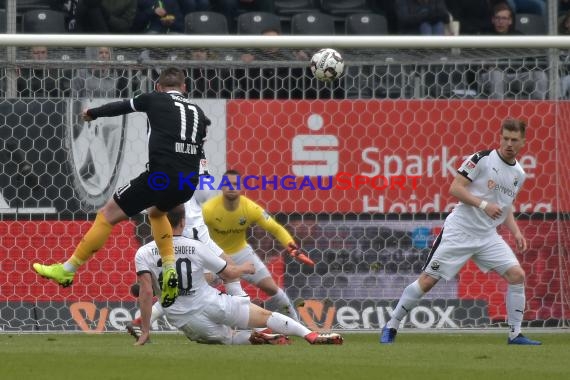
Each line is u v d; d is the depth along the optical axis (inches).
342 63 1289.4
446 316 1393.9
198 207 1218.6
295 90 1477.6
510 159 1171.9
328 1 1975.9
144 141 1387.8
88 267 1369.3
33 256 1365.7
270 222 1311.5
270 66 1413.6
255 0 1921.8
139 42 1362.0
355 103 1403.8
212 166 1391.5
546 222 1417.3
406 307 1190.9
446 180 1411.2
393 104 1408.7
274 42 1375.5
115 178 1384.1
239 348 1049.5
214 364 851.4
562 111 1425.9
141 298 1112.2
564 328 1402.6
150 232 1378.0
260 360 895.7
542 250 1416.1
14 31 1531.7
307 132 1400.1
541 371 840.3
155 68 1403.8
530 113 1423.5
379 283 1401.3
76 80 1402.6
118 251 1374.3
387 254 1403.8
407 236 1406.3
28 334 1332.4
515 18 1940.2
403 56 1455.5
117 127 1384.1
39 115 1374.3
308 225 1398.9
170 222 1087.0
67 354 942.4
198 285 1088.2
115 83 1406.3
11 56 1389.0
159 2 1817.2
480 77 1444.4
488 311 1398.9
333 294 1398.9
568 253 1414.9
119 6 1795.0
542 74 1435.8
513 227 1189.7
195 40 1370.6
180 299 1085.8
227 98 1417.3
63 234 1371.8
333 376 776.9
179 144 1002.7
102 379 739.4
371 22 1891.0
